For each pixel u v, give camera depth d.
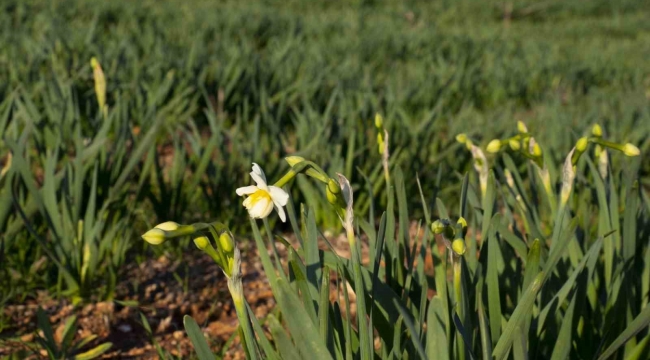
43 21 10.00
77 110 3.99
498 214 1.73
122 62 6.25
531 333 1.85
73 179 3.05
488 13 20.83
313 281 1.70
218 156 3.76
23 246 3.00
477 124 5.31
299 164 1.34
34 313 2.76
